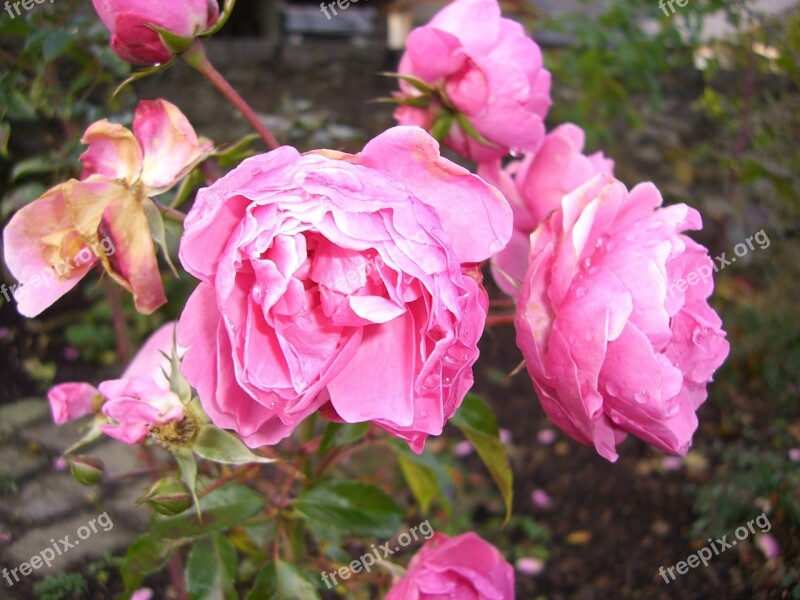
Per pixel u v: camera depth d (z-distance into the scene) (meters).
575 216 0.20
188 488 0.23
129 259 0.20
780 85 0.79
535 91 0.27
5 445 0.60
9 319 0.74
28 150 0.63
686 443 0.22
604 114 0.79
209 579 0.26
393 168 0.17
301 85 1.19
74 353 0.71
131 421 0.21
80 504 0.55
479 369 0.76
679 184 0.91
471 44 0.25
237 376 0.16
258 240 0.16
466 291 0.16
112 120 0.39
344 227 0.15
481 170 0.27
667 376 0.20
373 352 0.17
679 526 0.60
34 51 0.38
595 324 0.19
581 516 0.61
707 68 0.72
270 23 1.39
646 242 0.20
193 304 0.17
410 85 0.27
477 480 0.65
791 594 0.52
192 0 0.21
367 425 0.27
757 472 0.61
